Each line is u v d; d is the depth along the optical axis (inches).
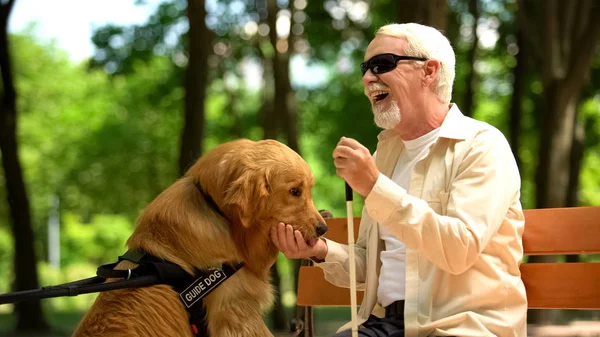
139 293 132.1
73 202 1429.6
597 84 692.1
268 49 772.6
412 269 134.2
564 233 142.2
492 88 826.2
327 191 1089.4
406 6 424.2
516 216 138.6
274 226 138.3
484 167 132.8
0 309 967.0
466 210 129.0
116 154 1117.1
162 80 784.9
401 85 142.3
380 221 126.3
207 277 133.5
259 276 143.4
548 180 514.0
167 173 1111.6
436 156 138.9
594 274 138.3
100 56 697.0
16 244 582.6
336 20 700.0
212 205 138.6
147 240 137.7
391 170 153.2
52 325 637.3
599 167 952.3
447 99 145.6
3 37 569.0
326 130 842.2
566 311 645.3
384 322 135.9
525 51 649.6
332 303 167.8
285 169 137.0
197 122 514.9
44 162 1280.8
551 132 513.7
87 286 123.3
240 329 134.8
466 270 131.0
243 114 964.6
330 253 149.2
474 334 126.3
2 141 578.2
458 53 741.3
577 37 512.4
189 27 516.1
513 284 132.8
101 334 130.2
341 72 801.6
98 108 1230.9
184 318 132.5
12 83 577.3
